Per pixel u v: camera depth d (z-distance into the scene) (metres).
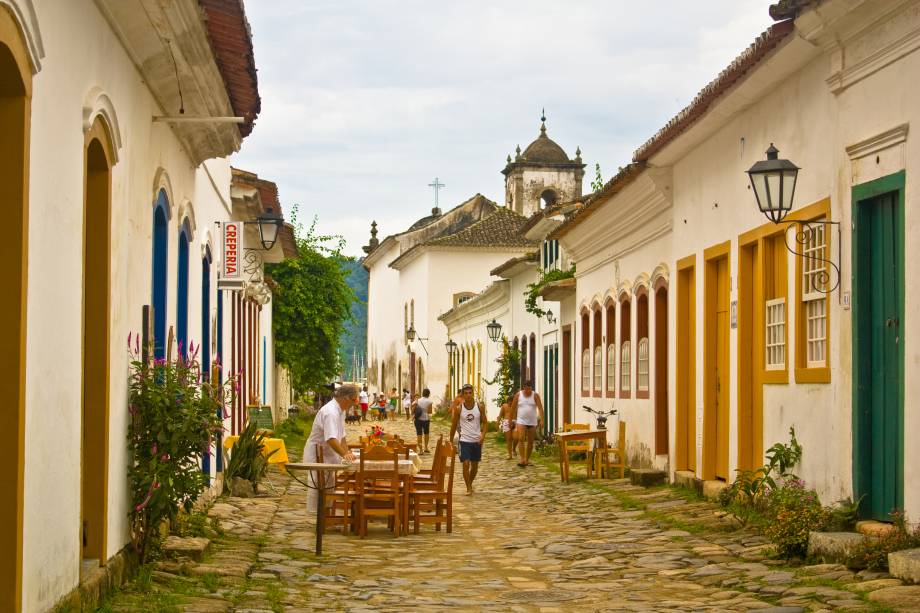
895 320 10.55
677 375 18.75
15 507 6.24
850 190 11.30
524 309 37.81
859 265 11.09
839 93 11.59
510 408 28.06
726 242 16.02
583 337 27.83
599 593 10.09
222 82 12.45
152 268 11.61
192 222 14.82
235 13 10.27
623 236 22.86
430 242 61.03
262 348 32.59
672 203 19.05
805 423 12.77
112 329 9.18
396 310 73.25
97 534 8.80
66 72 7.46
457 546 13.58
